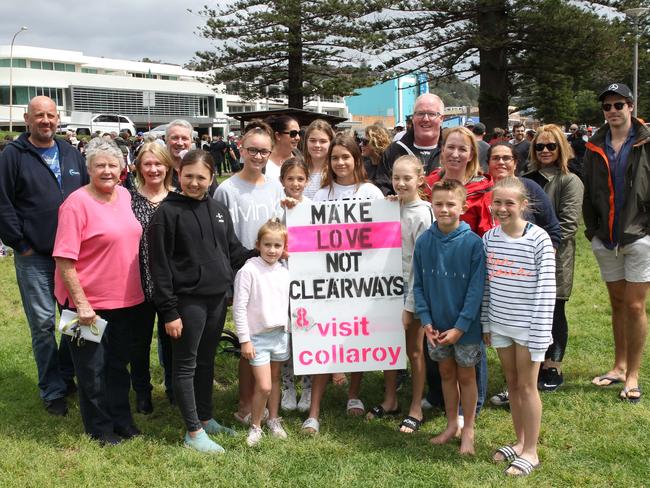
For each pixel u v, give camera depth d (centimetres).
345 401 511
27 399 520
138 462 404
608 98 491
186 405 415
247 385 469
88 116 4722
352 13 2341
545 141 500
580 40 2061
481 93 2242
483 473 384
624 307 517
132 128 4844
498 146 464
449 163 454
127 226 427
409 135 542
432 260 414
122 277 424
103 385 427
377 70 2495
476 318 405
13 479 380
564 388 522
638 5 2161
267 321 428
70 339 414
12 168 466
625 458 402
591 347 626
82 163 508
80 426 462
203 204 418
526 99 3772
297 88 2633
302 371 452
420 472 385
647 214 484
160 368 588
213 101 7606
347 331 455
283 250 446
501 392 505
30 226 473
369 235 454
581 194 501
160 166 469
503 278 390
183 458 402
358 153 484
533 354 377
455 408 430
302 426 447
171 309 401
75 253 404
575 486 371
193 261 406
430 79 2503
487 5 2077
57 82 6575
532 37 2145
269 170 551
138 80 7031
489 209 451
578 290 870
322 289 454
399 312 455
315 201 454
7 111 6216
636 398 490
